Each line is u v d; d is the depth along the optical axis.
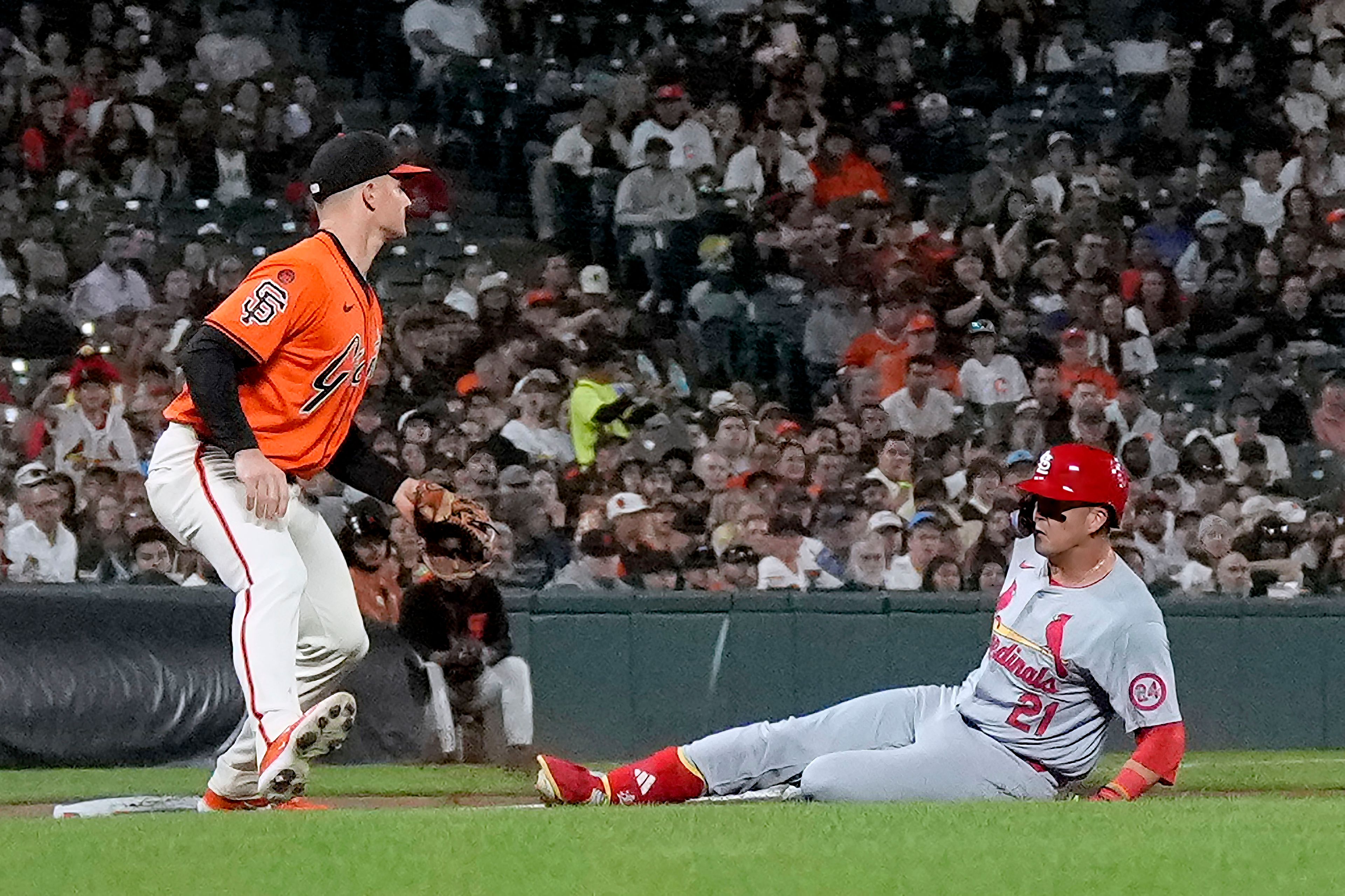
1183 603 35.69
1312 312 52.62
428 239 47.75
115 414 36.81
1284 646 36.31
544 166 49.22
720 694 32.78
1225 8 58.41
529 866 10.27
